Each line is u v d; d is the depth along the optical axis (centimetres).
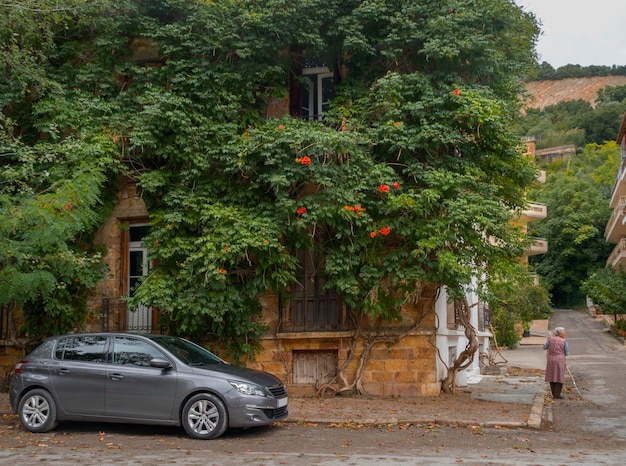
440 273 1268
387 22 1414
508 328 3247
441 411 1197
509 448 909
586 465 793
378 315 1380
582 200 6181
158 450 896
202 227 1355
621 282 4003
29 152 1273
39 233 1090
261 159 1334
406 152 1325
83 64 1482
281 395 1029
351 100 1423
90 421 1021
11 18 1296
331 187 1266
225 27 1403
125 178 1502
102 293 1501
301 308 1442
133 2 1441
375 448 905
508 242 1319
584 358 2775
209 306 1311
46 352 1066
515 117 1538
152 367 1007
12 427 1088
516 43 1507
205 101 1395
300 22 1390
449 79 1373
